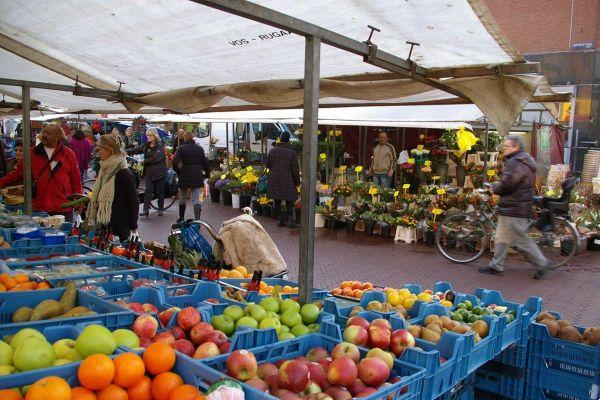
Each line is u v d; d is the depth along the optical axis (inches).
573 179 364.8
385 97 192.2
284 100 206.8
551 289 307.4
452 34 145.2
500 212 333.1
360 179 557.0
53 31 186.4
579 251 420.2
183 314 103.7
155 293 123.0
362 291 162.2
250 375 83.7
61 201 265.1
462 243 387.2
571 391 138.4
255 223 207.9
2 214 236.7
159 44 184.5
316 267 352.2
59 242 182.2
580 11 792.3
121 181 224.4
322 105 280.4
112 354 82.4
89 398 70.9
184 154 466.9
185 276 149.0
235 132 852.6
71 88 260.8
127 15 159.9
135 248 180.1
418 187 510.3
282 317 120.3
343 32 154.6
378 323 109.2
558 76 815.7
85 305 115.6
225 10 106.7
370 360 87.7
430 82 173.9
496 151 505.7
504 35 139.6
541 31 822.5
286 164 484.1
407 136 610.9
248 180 588.1
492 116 170.2
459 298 153.3
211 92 231.5
